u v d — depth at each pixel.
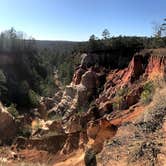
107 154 18.09
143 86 37.34
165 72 34.62
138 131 19.31
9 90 69.94
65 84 89.00
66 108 62.53
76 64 84.94
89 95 63.19
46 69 107.75
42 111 67.69
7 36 105.81
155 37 75.38
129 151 16.80
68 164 27.27
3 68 87.94
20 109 65.69
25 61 96.94
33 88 86.06
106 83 62.34
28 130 45.44
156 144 16.11
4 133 41.91
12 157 31.34
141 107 29.67
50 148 32.19
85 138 29.67
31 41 110.44
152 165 14.35
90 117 38.75
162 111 20.44
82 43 97.44
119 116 31.69
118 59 69.81
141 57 51.75
